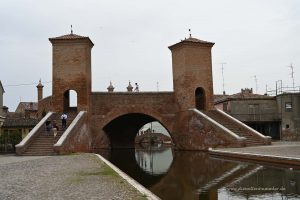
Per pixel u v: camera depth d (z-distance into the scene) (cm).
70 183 1445
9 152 3509
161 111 4531
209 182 1939
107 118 4372
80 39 4147
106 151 5350
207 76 4528
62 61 4159
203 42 4525
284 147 3256
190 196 1583
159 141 7562
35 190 1294
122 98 4431
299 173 2012
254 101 5259
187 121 4331
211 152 3384
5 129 5009
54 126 3338
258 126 5384
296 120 5141
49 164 2194
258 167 2339
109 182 1459
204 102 4506
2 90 4797
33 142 3167
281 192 1569
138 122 5506
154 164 3203
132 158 3941
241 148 3403
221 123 4072
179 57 4531
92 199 1126
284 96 5162
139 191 1260
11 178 1595
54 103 4112
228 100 5322
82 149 3684
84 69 4134
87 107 4116
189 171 2475
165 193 1692
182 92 4450
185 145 4350
